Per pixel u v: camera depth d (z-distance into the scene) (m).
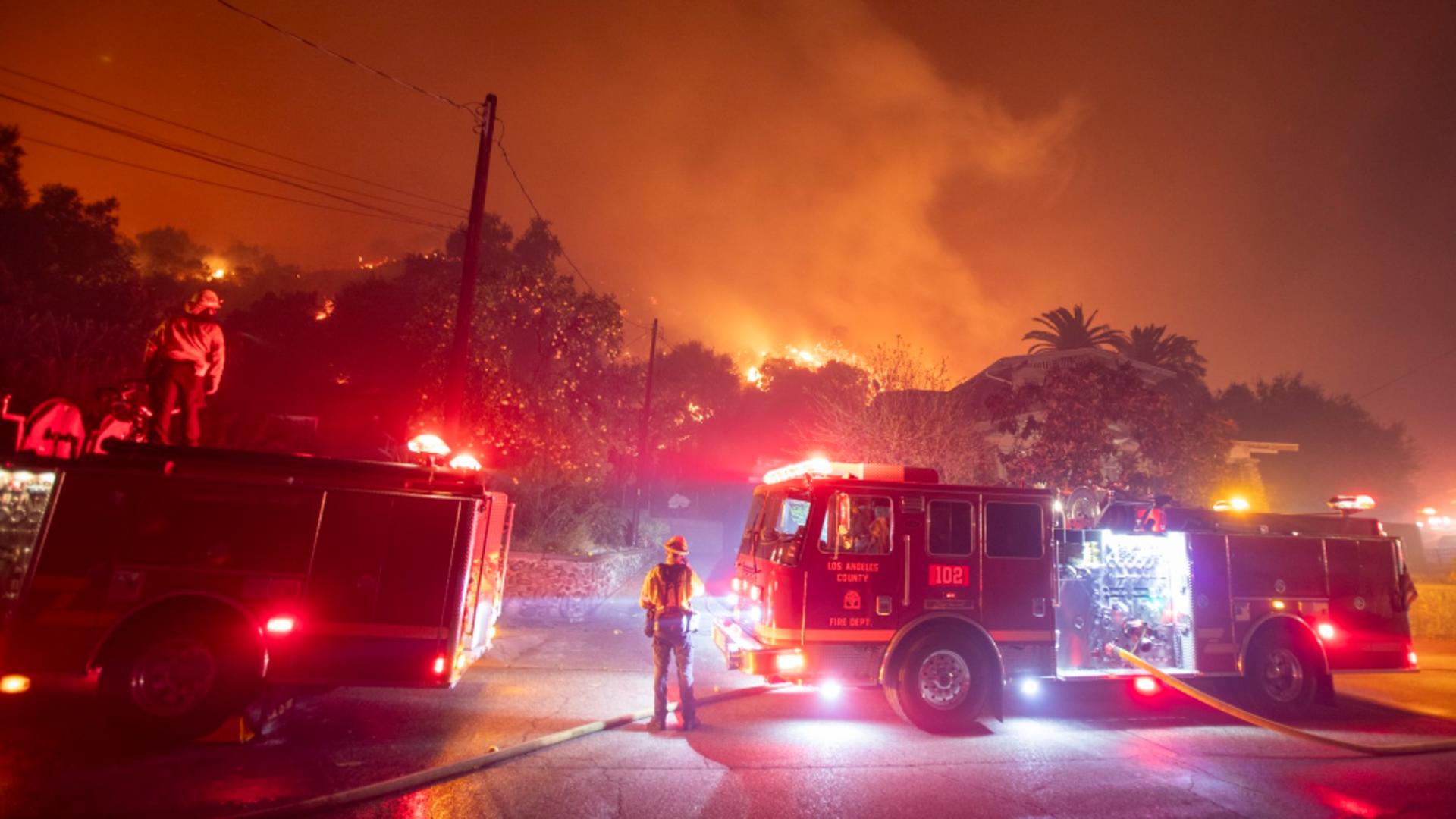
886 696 8.31
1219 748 7.19
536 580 15.65
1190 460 19.62
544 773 5.74
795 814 5.11
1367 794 5.95
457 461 8.07
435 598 6.52
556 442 18.70
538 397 18.55
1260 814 5.42
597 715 7.47
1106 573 8.86
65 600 5.88
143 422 7.84
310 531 6.41
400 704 7.53
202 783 5.11
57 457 6.32
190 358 8.52
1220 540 8.79
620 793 5.36
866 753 6.64
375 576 6.46
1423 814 5.54
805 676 7.31
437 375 17.55
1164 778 6.18
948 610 7.67
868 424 19.50
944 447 18.92
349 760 5.77
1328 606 8.96
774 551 7.87
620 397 23.52
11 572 5.89
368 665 6.34
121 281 22.50
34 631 5.81
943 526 7.83
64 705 6.74
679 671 7.23
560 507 18.72
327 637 6.31
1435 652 14.59
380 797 5.08
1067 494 10.10
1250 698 9.30
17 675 5.81
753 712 8.02
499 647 11.09
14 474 6.04
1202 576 8.63
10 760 5.32
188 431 8.52
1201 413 22.77
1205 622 8.55
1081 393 19.02
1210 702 7.88
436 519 6.68
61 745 5.72
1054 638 7.88
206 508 6.25
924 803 5.43
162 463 6.24
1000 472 20.78
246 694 6.05
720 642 8.34
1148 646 8.64
